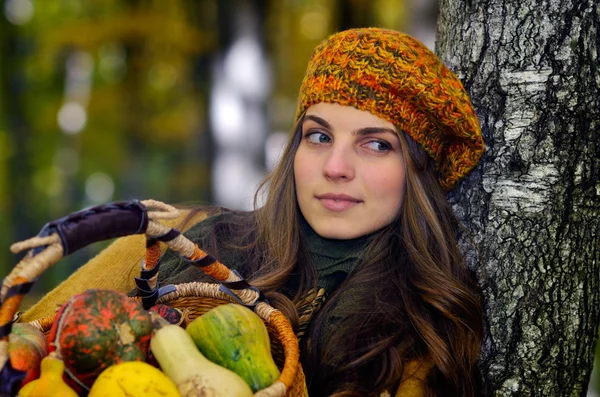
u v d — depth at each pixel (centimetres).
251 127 739
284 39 1041
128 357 146
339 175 194
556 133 198
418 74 187
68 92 1136
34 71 1108
